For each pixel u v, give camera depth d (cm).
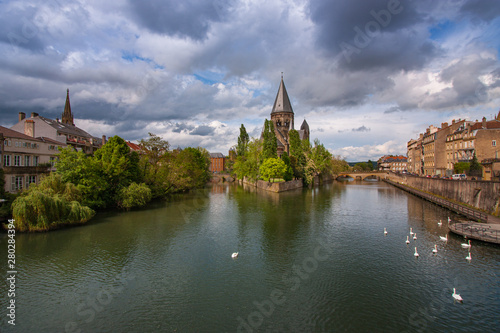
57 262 2628
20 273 2397
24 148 4669
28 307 1902
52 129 5950
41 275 2366
